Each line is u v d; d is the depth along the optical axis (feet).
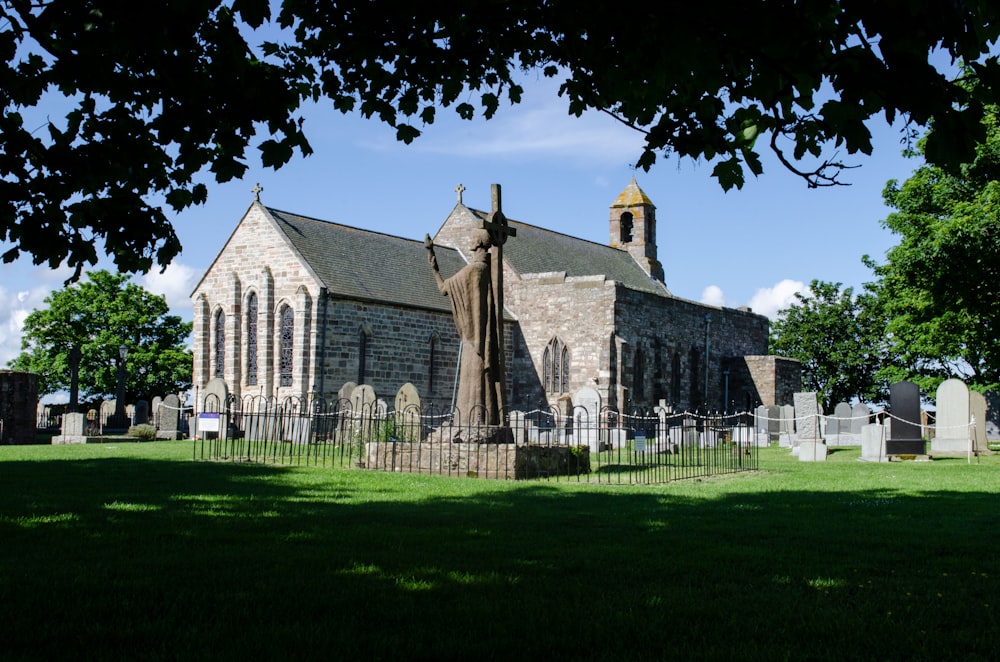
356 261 164.55
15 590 25.66
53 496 49.62
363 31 34.06
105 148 33.35
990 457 107.24
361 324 154.92
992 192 118.11
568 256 224.12
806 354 266.16
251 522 40.24
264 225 155.84
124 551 32.40
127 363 230.68
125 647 20.58
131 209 35.45
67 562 30.07
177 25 27.25
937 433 112.57
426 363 168.04
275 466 75.36
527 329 192.03
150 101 33.19
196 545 34.04
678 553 33.63
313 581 27.50
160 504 46.91
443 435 73.20
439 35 34.55
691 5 24.02
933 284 123.65
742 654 20.51
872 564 32.14
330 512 44.62
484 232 73.46
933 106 21.75
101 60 28.96
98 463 76.74
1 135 33.01
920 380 180.14
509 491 57.67
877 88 22.50
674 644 21.36
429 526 40.06
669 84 28.58
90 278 237.25
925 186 137.18
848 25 22.62
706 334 219.20
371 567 29.71
